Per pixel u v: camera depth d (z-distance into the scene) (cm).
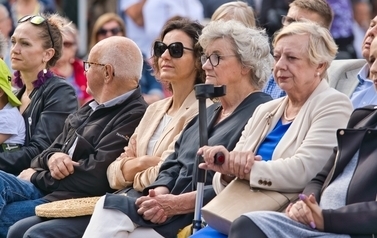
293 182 1688
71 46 2892
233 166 1698
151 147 2041
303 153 1700
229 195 1698
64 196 2094
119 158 2061
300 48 1736
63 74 2883
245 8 2327
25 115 2311
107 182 2080
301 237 1548
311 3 2228
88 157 2102
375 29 1925
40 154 2195
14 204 2097
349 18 3172
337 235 1542
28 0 3375
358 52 3719
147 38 3472
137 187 1991
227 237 1669
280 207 1678
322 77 1769
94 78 2155
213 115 1922
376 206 1534
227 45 1878
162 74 2019
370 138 1602
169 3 3466
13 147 2270
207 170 1866
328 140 1702
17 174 2247
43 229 1912
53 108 2286
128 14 3475
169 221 1836
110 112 2133
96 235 1791
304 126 1728
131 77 2147
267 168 1689
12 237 1975
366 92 2016
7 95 2294
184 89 2034
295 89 1752
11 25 3291
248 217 1556
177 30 2020
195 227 1736
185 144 1930
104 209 1814
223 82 1884
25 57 2322
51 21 2369
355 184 1585
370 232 1534
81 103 2934
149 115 2091
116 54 2138
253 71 1895
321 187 1645
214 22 1906
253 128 1802
